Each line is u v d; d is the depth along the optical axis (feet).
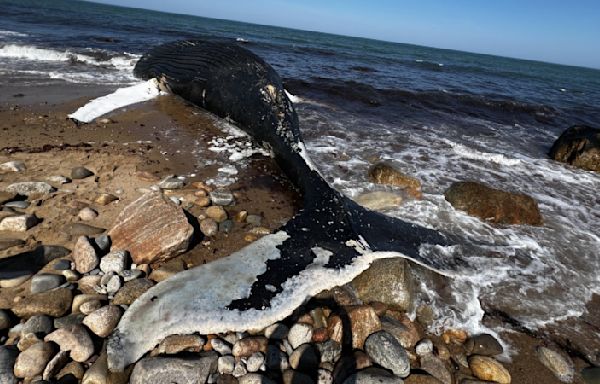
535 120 48.26
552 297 15.07
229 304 11.32
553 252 17.78
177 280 11.84
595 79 251.19
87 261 12.27
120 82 34.27
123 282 12.17
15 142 19.93
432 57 196.95
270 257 13.33
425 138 31.53
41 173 17.17
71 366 9.67
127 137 22.63
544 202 22.91
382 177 21.58
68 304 11.02
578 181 27.04
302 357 10.77
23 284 11.51
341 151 25.81
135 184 17.38
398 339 11.98
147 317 10.53
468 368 11.82
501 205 19.76
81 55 42.47
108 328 10.50
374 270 13.84
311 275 12.81
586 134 31.14
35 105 25.63
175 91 30.17
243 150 22.99
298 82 44.86
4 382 8.94
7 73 32.58
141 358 9.91
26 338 9.86
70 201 15.40
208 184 18.71
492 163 28.19
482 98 54.34
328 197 16.85
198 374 9.81
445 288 14.66
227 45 29.17
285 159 20.68
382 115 37.27
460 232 18.12
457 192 20.58
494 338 12.85
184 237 13.46
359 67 74.90
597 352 12.92
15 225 13.42
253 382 9.96
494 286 15.14
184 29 126.72
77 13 117.70
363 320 12.01
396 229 16.33
